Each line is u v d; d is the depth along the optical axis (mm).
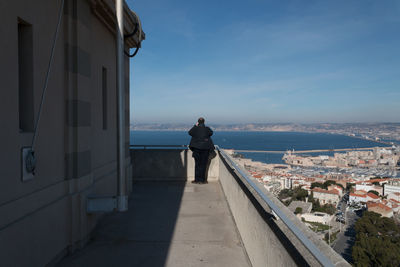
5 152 1882
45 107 2432
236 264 2648
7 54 1891
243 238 2945
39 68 2324
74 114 2863
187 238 3305
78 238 2936
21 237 2014
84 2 3010
